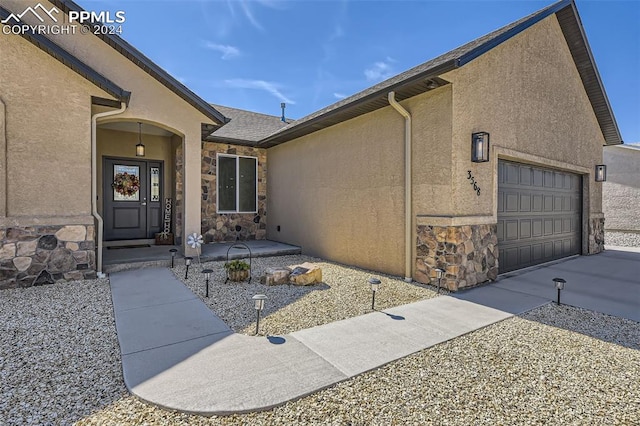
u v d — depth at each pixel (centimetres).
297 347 319
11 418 211
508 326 384
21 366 278
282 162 1005
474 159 550
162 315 404
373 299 441
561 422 215
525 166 710
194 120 719
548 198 784
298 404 230
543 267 724
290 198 963
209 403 226
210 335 346
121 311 416
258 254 828
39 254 528
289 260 805
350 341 335
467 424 212
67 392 241
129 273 625
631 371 283
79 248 562
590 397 244
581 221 920
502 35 539
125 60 632
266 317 404
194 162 722
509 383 261
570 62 816
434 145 556
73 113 559
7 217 504
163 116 677
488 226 587
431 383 260
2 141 500
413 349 318
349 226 745
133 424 208
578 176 910
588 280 607
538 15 639
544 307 452
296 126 827
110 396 238
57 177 546
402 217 619
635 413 225
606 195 1451
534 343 338
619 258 850
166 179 965
